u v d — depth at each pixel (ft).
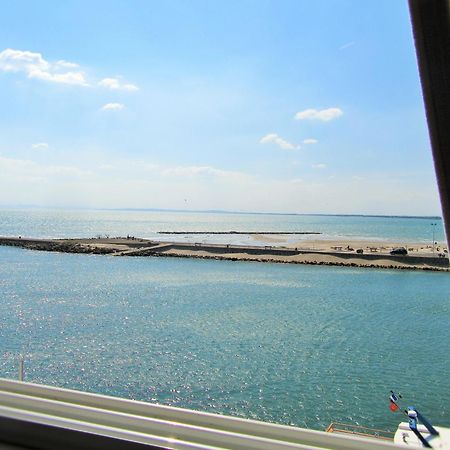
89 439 3.14
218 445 3.08
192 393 18.15
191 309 61.57
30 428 3.31
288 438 3.15
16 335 29.86
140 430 3.28
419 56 2.96
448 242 2.86
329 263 123.65
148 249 163.73
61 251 141.38
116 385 19.15
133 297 72.23
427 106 2.93
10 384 4.12
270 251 158.71
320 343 25.39
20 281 68.85
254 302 67.77
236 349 34.09
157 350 33.65
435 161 2.90
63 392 3.88
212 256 153.79
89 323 42.68
